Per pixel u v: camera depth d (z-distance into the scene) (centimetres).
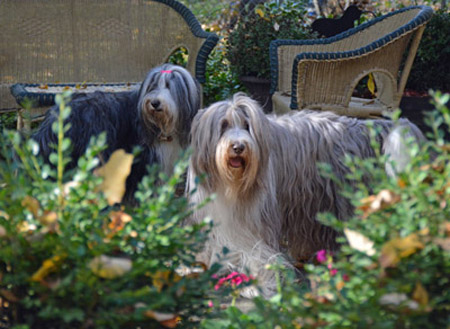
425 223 182
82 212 194
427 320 188
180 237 203
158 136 395
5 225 192
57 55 579
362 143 341
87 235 192
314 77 441
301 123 343
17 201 191
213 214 321
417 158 196
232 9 852
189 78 403
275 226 327
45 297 186
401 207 190
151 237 198
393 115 205
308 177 335
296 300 191
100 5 582
